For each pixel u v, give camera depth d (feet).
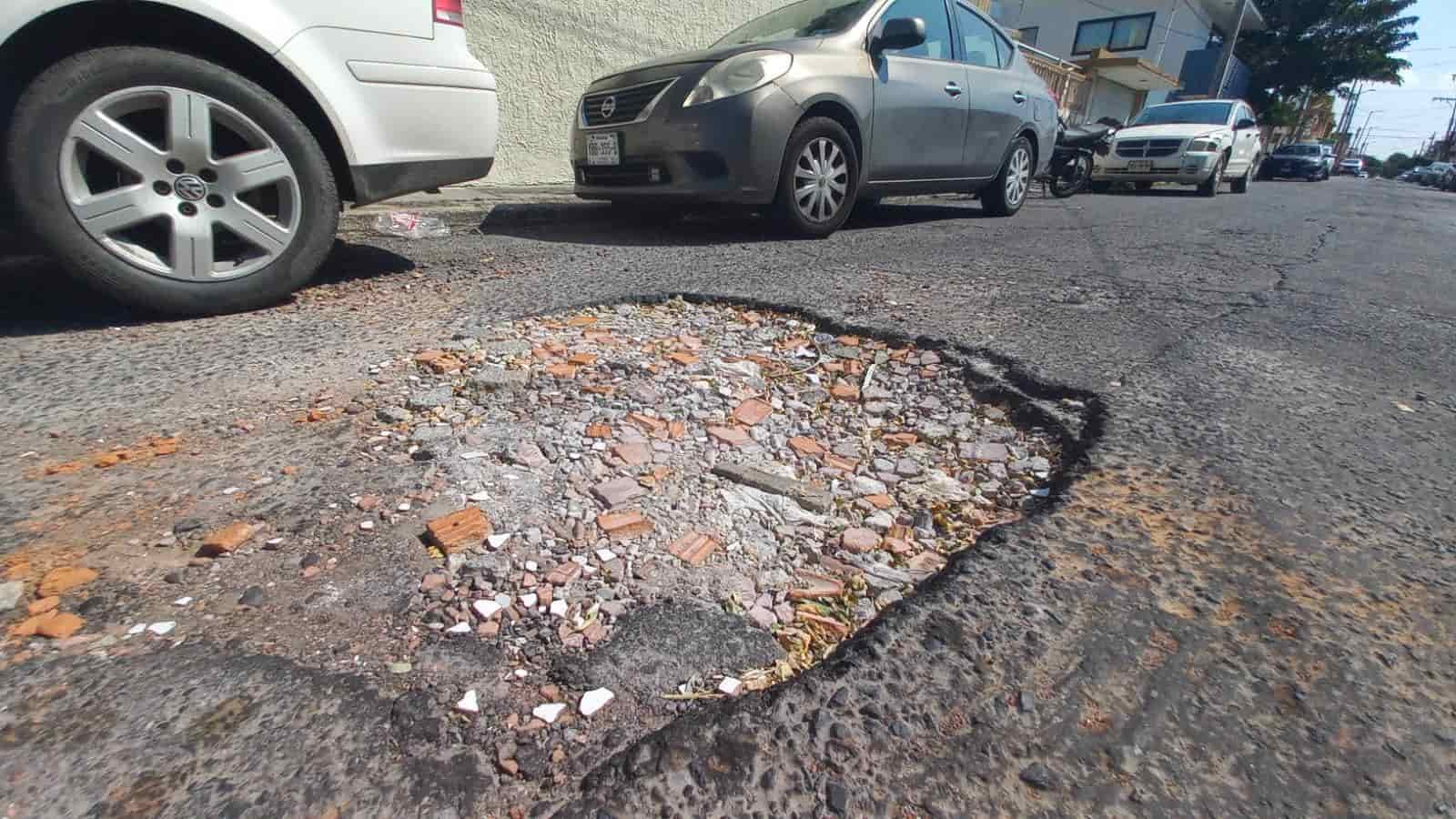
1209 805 2.81
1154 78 63.72
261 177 8.39
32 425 5.70
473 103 9.95
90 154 7.77
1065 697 3.27
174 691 3.24
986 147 18.49
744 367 7.37
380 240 13.32
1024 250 13.71
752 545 4.56
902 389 6.96
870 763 2.95
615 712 3.22
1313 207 29.35
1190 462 5.28
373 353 7.36
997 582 3.98
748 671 3.51
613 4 20.67
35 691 3.21
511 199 16.62
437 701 3.24
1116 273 11.58
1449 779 2.92
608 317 8.69
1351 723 3.16
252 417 5.94
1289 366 7.37
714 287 9.89
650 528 4.65
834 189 14.87
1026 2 81.51
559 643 3.63
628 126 13.67
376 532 4.44
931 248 13.87
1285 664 3.45
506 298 9.36
